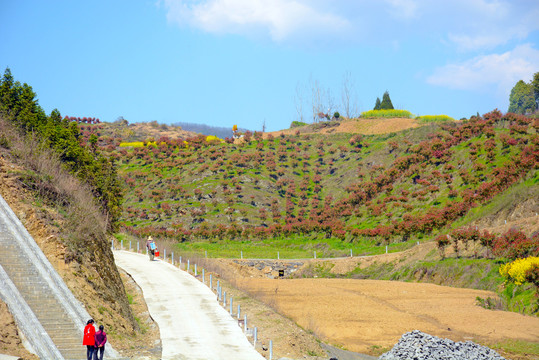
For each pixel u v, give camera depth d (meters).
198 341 25.19
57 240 24.64
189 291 35.69
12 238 23.34
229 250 72.50
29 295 21.20
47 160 31.48
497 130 84.69
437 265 53.00
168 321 28.61
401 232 69.00
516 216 57.91
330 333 32.34
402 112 134.50
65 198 28.91
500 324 34.53
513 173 64.81
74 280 23.69
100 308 23.72
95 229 28.53
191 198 95.25
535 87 152.12
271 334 27.44
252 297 36.31
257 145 118.25
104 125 154.25
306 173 109.56
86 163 48.50
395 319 36.12
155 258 47.97
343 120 135.38
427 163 88.56
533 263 40.47
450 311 38.47
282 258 69.12
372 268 59.84
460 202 68.12
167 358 22.23
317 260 63.84
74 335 20.25
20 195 26.16
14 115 43.12
